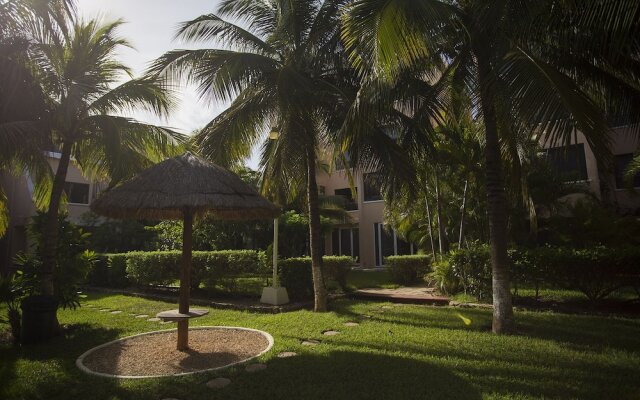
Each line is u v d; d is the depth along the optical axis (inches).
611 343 250.2
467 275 421.7
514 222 536.4
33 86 297.3
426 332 285.7
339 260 508.1
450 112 353.7
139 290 554.3
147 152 353.7
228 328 304.5
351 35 217.6
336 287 535.2
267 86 341.1
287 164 330.0
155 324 338.0
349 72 363.6
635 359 216.7
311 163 386.9
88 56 312.0
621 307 360.5
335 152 354.9
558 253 366.3
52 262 307.7
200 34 353.1
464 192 520.7
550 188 515.5
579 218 502.3
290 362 219.3
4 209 437.1
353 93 356.5
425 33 205.6
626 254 335.3
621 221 470.9
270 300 419.8
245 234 697.0
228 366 214.2
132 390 185.0
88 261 360.2
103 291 572.4
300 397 173.5
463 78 310.2
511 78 215.3
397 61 203.0
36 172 344.8
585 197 550.9
